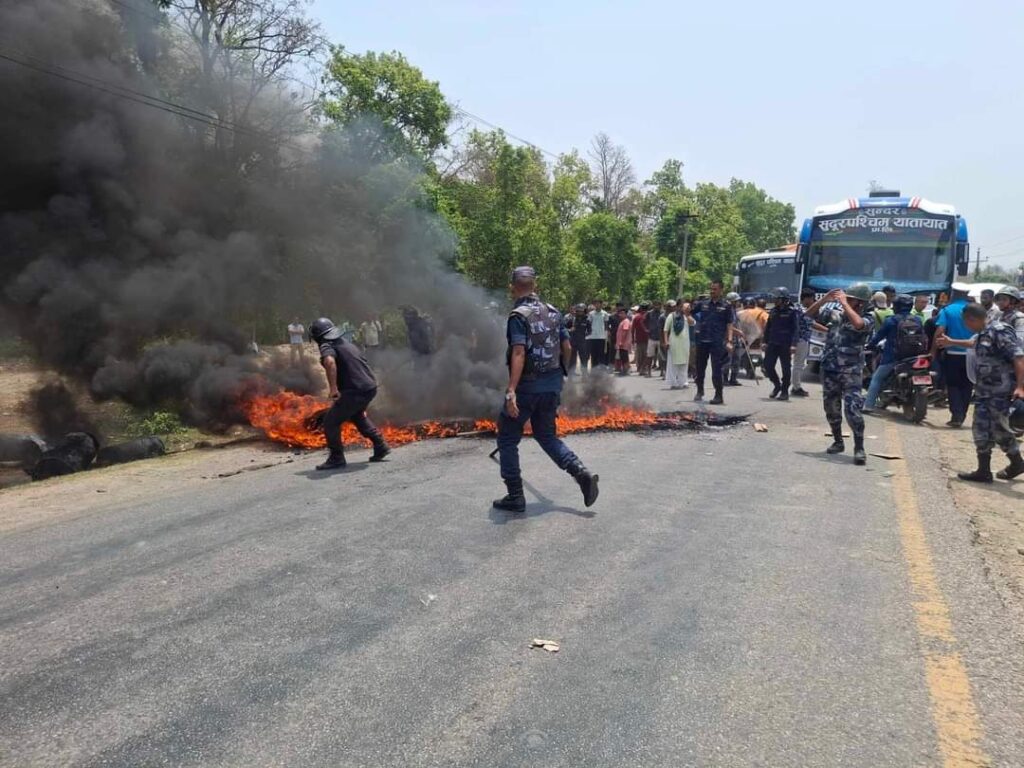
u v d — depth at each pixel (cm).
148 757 260
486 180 3081
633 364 2194
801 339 1262
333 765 254
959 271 1509
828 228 1526
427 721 281
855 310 749
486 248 2278
